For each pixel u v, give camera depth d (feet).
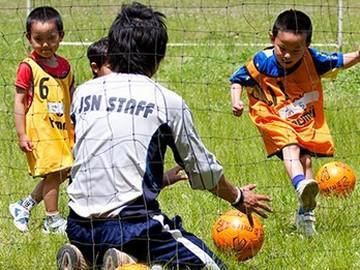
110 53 22.52
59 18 29.17
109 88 22.24
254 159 35.32
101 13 78.23
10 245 27.02
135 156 21.63
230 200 22.65
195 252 21.70
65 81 29.43
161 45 22.47
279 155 28.60
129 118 21.79
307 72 28.48
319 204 30.19
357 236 27.45
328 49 62.64
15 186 32.86
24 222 29.07
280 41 27.91
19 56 58.95
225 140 38.24
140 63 22.39
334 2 81.10
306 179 27.35
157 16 22.68
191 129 22.06
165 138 21.90
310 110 28.60
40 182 29.99
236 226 24.82
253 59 28.76
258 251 25.18
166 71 55.52
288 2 83.46
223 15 79.41
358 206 29.86
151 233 21.58
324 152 28.50
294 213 29.35
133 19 22.48
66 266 22.08
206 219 28.55
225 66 57.31
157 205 22.06
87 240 21.93
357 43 65.31
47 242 27.09
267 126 28.45
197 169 22.12
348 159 35.94
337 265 24.91
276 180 32.50
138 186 21.58
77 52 60.90
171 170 23.12
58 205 30.32
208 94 48.60
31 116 29.01
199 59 59.31
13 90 49.32
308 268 24.75
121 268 20.62
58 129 29.14
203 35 70.90
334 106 45.68
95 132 21.90
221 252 24.91
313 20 75.41
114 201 21.65
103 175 21.76
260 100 28.78
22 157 36.19
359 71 51.52
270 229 27.81
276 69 28.43
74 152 22.40
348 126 40.27
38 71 29.07
